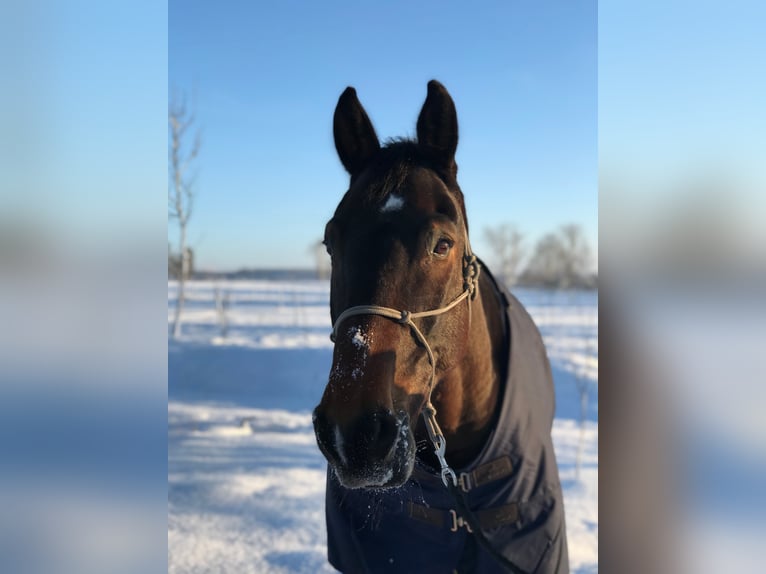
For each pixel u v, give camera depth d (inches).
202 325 376.8
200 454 173.6
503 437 64.2
